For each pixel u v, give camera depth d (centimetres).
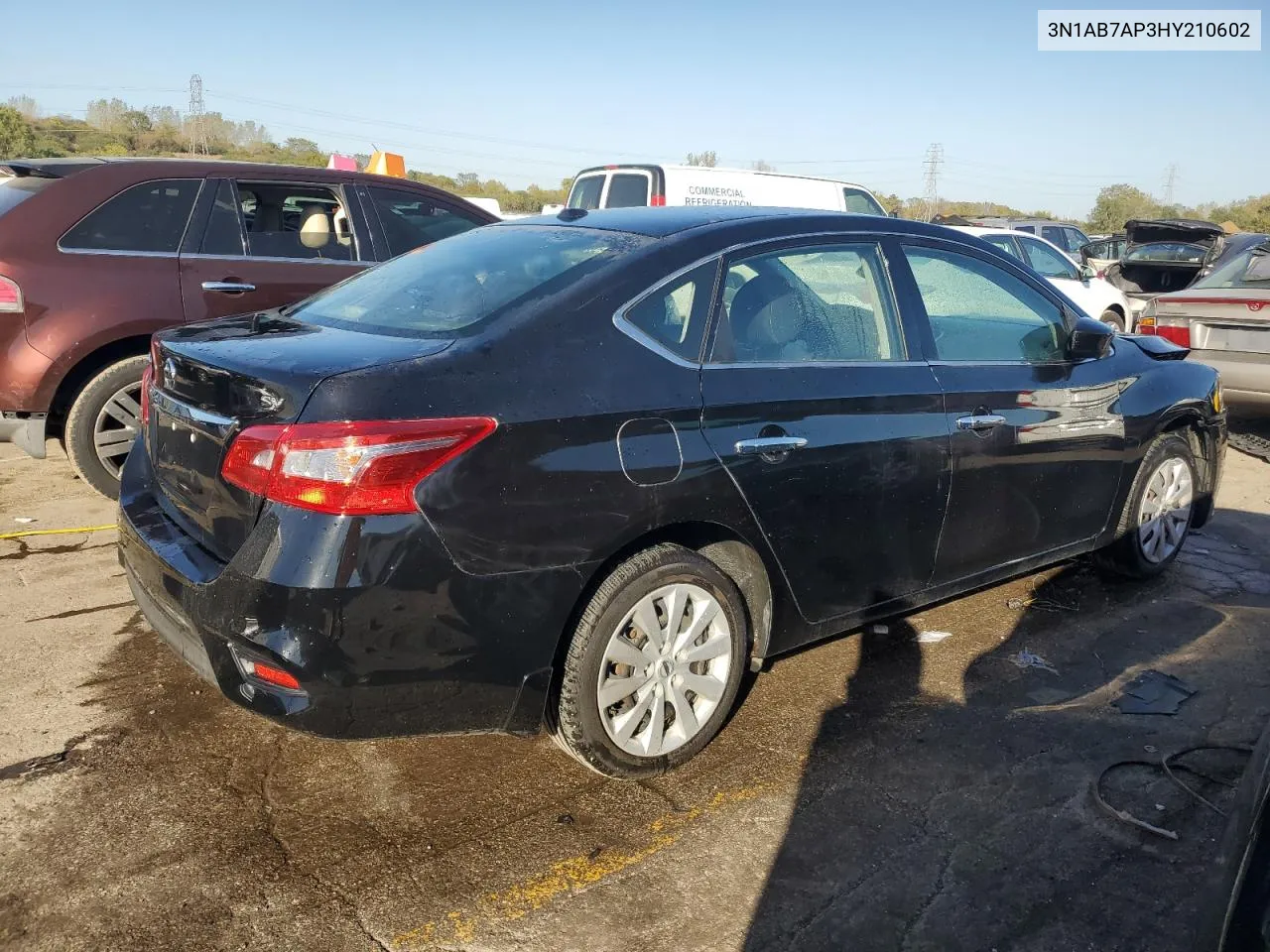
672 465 279
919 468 343
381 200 614
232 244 550
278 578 236
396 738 255
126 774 294
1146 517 455
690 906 247
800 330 325
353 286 350
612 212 359
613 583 277
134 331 514
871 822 283
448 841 269
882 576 346
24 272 488
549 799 290
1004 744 327
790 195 1205
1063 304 420
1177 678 377
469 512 247
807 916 245
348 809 282
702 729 307
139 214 525
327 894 247
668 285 298
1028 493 389
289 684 241
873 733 332
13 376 489
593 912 244
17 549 476
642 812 285
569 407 264
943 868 264
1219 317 724
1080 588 468
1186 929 244
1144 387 444
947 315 371
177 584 263
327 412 238
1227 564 508
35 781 288
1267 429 816
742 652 313
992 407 369
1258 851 173
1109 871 265
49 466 627
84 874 251
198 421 268
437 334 275
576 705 276
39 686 343
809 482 312
